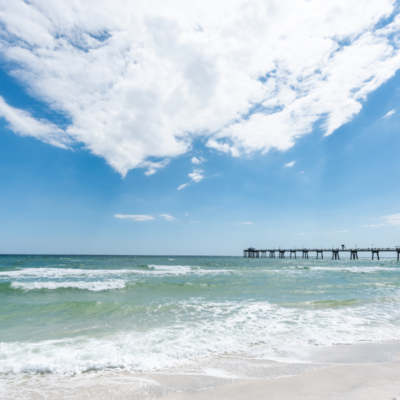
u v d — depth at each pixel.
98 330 6.85
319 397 3.51
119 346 5.65
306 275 22.62
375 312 9.09
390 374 4.38
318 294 12.56
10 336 6.35
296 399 3.47
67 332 6.68
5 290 12.69
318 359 5.11
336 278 20.30
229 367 4.71
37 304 9.49
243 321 7.83
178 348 5.59
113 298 11.30
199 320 7.90
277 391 3.74
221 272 24.41
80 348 5.53
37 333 6.59
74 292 12.59
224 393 3.72
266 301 10.74
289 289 13.92
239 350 5.57
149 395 3.71
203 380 4.18
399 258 72.81
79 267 29.72
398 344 6.04
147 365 4.76
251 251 102.75
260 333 6.71
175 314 8.59
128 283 14.55
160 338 6.22
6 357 5.00
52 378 4.28
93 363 4.75
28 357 5.01
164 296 11.82
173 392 3.79
